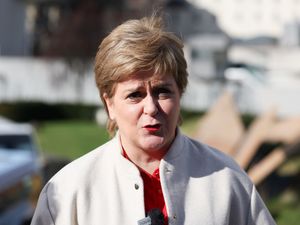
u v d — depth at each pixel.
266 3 79.75
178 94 3.29
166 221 3.29
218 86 31.83
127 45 3.15
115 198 3.32
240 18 79.44
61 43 36.88
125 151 3.42
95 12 38.53
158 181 3.38
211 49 32.78
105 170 3.42
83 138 23.62
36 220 3.40
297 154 14.03
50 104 31.77
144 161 3.39
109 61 3.19
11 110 31.55
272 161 11.67
